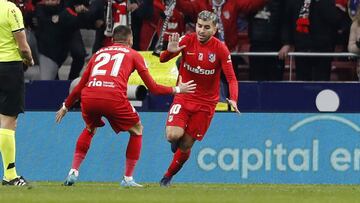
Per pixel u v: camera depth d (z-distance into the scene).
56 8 35.41
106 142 30.17
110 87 23.95
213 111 25.59
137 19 34.34
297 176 29.94
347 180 29.91
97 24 34.81
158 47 31.95
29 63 24.58
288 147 29.98
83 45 35.84
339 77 36.03
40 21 35.56
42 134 30.41
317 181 29.94
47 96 32.12
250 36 35.22
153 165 30.09
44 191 21.19
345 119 29.94
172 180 29.80
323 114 29.97
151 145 30.12
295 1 34.38
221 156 29.91
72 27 35.34
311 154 29.97
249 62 35.50
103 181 30.11
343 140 29.95
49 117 30.38
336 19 34.50
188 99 25.31
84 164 30.22
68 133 30.31
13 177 24.36
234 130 29.94
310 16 34.47
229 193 21.19
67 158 30.28
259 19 35.12
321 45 34.59
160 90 24.39
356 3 34.50
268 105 31.47
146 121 30.11
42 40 35.69
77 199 18.80
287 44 34.56
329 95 31.25
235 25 34.31
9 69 24.17
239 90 31.53
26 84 32.12
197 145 29.88
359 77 34.03
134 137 24.70
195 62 25.20
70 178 24.52
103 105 23.94
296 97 31.36
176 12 34.00
